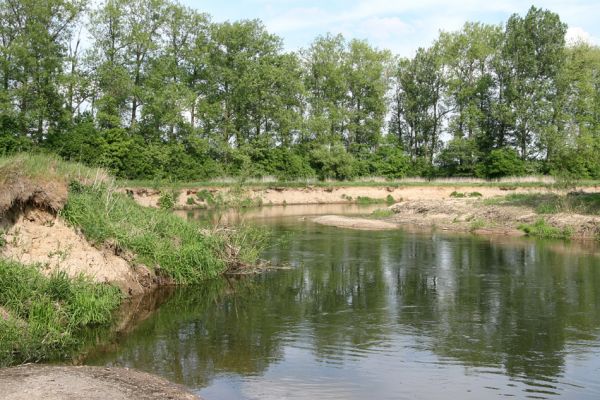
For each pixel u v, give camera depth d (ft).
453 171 206.39
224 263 60.23
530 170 190.90
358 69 209.77
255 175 169.68
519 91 194.70
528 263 66.64
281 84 181.27
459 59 212.02
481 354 34.81
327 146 191.31
